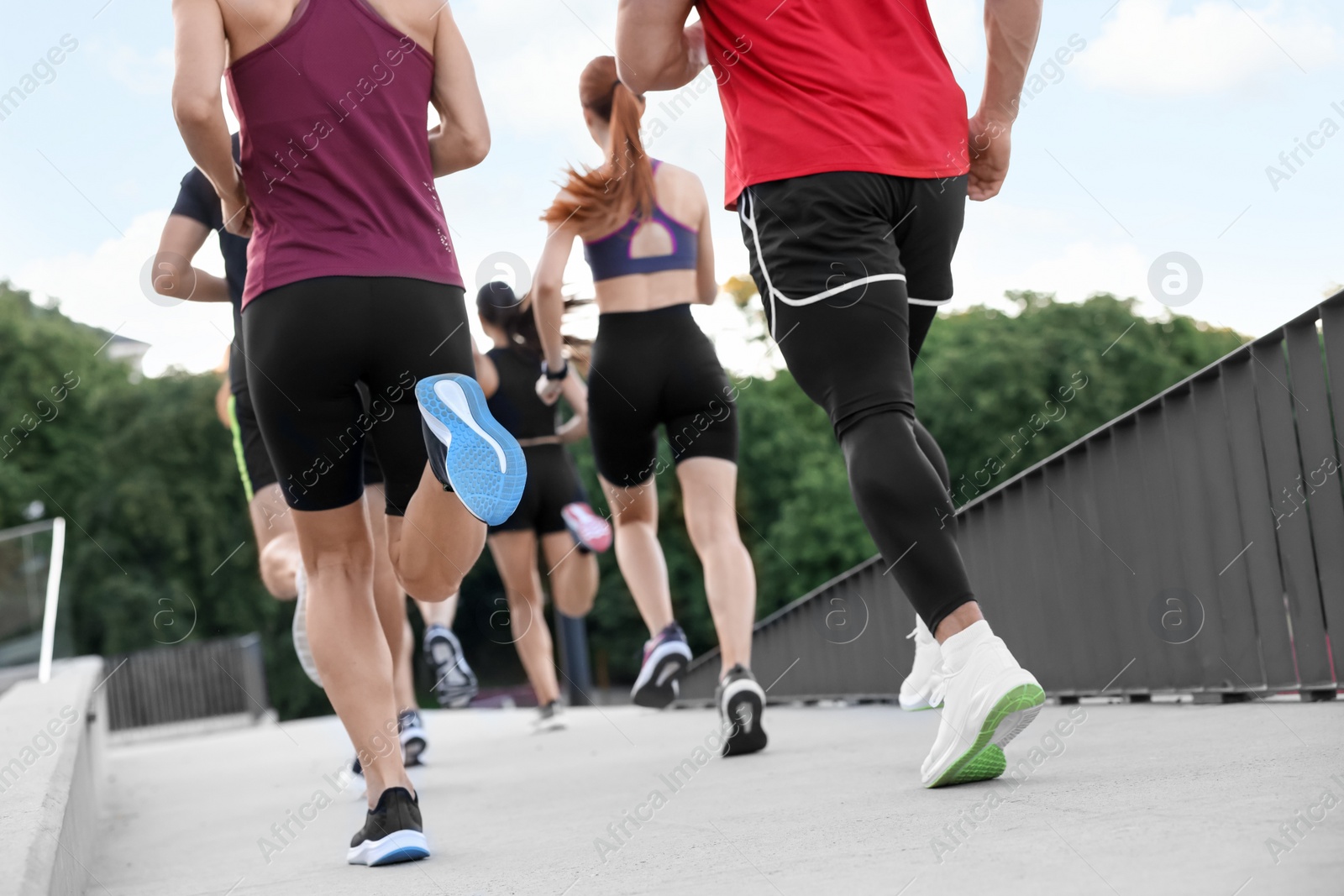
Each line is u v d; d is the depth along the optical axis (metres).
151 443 25.03
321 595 2.01
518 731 5.70
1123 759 1.91
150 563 24.61
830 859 1.38
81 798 2.37
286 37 1.98
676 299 3.32
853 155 1.90
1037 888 1.07
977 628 1.74
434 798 2.99
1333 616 2.83
